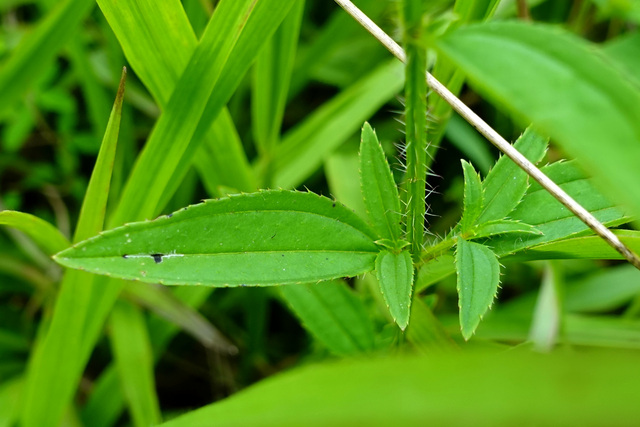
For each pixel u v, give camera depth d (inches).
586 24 11.9
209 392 12.9
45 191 14.1
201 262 8.0
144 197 9.3
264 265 8.0
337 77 14.7
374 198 8.2
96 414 10.7
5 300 13.6
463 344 9.5
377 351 9.3
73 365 9.7
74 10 10.2
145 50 9.0
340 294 9.3
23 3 14.8
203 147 10.0
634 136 6.6
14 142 13.8
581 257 8.4
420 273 8.6
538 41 6.8
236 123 13.8
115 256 7.9
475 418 5.8
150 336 11.6
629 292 11.4
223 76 9.1
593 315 12.2
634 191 6.5
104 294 9.6
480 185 8.2
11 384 10.8
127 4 8.8
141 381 10.5
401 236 8.3
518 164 8.2
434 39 7.0
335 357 10.0
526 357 5.9
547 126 6.7
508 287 13.0
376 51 13.8
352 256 8.2
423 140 7.7
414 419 6.2
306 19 15.4
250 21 8.9
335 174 12.3
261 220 8.1
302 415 6.8
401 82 12.1
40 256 11.9
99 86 12.4
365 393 6.6
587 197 8.4
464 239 8.2
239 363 12.8
